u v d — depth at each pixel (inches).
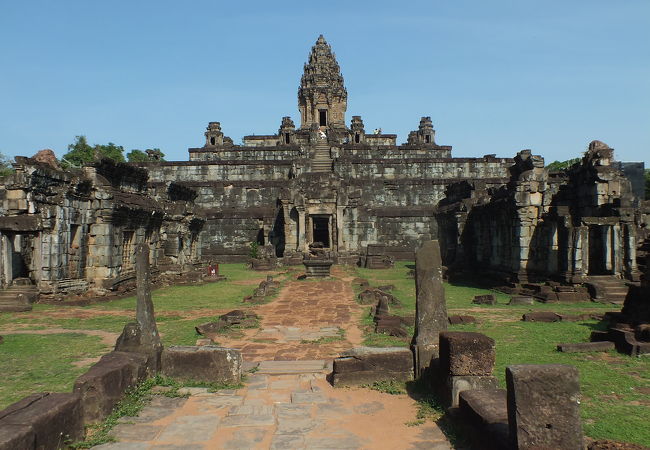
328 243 1847.9
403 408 309.0
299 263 1513.3
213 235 1860.2
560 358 412.8
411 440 261.1
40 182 797.2
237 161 2089.1
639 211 986.7
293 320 630.5
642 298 505.4
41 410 235.5
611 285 776.3
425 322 363.9
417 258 373.1
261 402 321.1
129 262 994.7
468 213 1229.7
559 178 1395.2
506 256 999.6
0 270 775.1
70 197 827.4
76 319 640.4
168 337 523.5
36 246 784.3
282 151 2319.1
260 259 1498.5
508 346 456.8
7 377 371.2
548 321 589.6
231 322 596.4
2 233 780.0
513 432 207.2
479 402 257.1
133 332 360.2
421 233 1884.8
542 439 203.2
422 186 1966.0
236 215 1862.7
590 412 291.7
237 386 353.7
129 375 319.6
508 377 212.5
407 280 1117.1
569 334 511.8
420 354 353.4
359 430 275.3
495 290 918.4
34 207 786.8
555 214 858.8
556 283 815.1
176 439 264.2
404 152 2306.8
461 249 1228.5
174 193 1302.9
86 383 284.4
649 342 427.5
